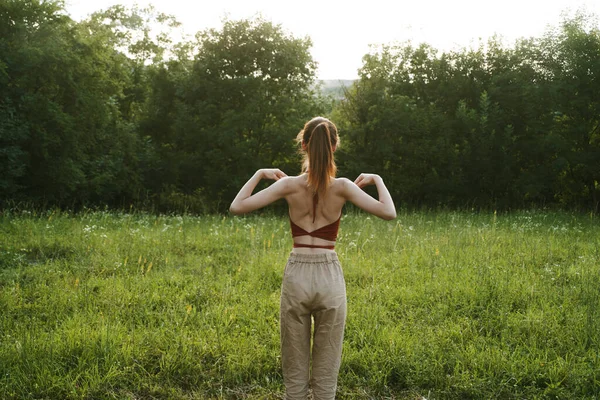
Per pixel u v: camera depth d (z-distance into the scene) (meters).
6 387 3.60
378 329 4.82
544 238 9.51
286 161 18.95
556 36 18.12
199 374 4.04
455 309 5.53
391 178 18.00
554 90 16.72
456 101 18.98
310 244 3.07
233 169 18.16
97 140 17.02
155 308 5.58
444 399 3.81
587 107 16.53
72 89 15.46
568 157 16.50
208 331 4.77
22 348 4.06
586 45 16.59
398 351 4.39
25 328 4.62
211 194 18.31
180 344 4.42
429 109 18.66
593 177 16.92
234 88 18.12
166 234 9.64
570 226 11.75
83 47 16.17
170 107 19.42
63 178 14.84
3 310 5.21
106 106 16.62
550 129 17.33
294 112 18.81
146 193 18.31
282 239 9.20
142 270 6.76
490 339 4.68
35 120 14.22
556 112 16.94
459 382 3.93
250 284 6.40
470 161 17.59
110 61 17.12
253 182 3.17
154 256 7.81
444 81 19.03
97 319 4.96
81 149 16.05
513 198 17.86
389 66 19.52
